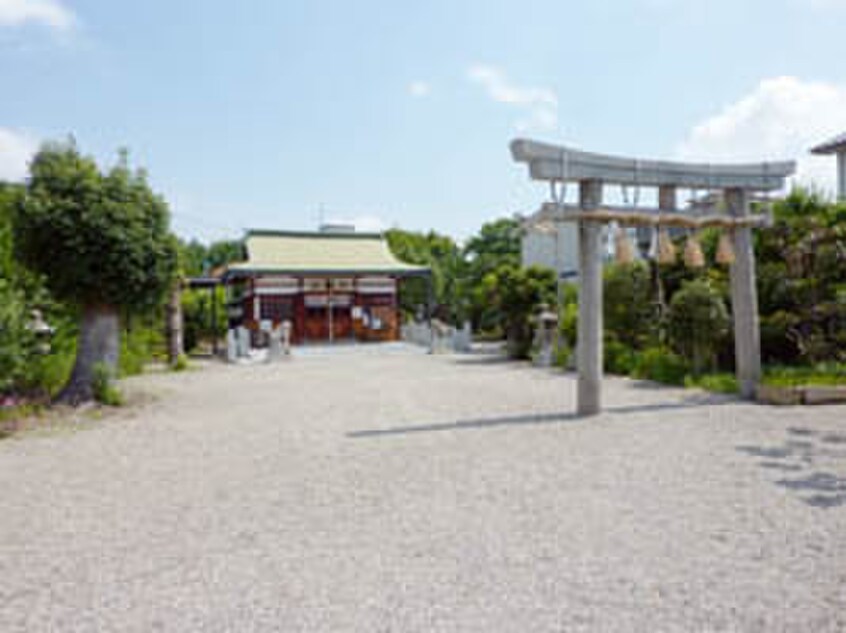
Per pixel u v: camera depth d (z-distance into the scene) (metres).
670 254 7.89
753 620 2.55
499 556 3.26
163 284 9.55
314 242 27.81
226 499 4.41
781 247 10.02
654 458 5.24
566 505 4.07
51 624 2.65
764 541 3.37
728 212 8.45
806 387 7.69
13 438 6.82
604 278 13.11
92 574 3.16
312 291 26.31
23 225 8.57
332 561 3.25
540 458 5.35
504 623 2.57
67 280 8.70
